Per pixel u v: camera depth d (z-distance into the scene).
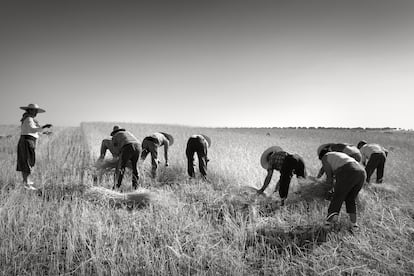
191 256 5.79
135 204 8.16
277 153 8.86
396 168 13.13
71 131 33.00
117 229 6.62
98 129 30.39
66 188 9.31
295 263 5.59
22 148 9.42
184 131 29.47
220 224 7.32
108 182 10.31
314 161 14.62
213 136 26.77
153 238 6.31
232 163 12.86
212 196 9.05
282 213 7.86
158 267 5.34
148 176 11.31
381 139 28.22
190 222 7.07
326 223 7.06
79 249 5.92
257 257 5.84
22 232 6.38
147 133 25.58
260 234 6.71
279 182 8.99
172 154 14.98
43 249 5.86
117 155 11.24
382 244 6.23
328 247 6.18
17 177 10.45
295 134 34.53
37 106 9.75
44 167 12.20
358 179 6.90
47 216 7.09
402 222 7.24
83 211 7.09
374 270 5.33
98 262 5.34
